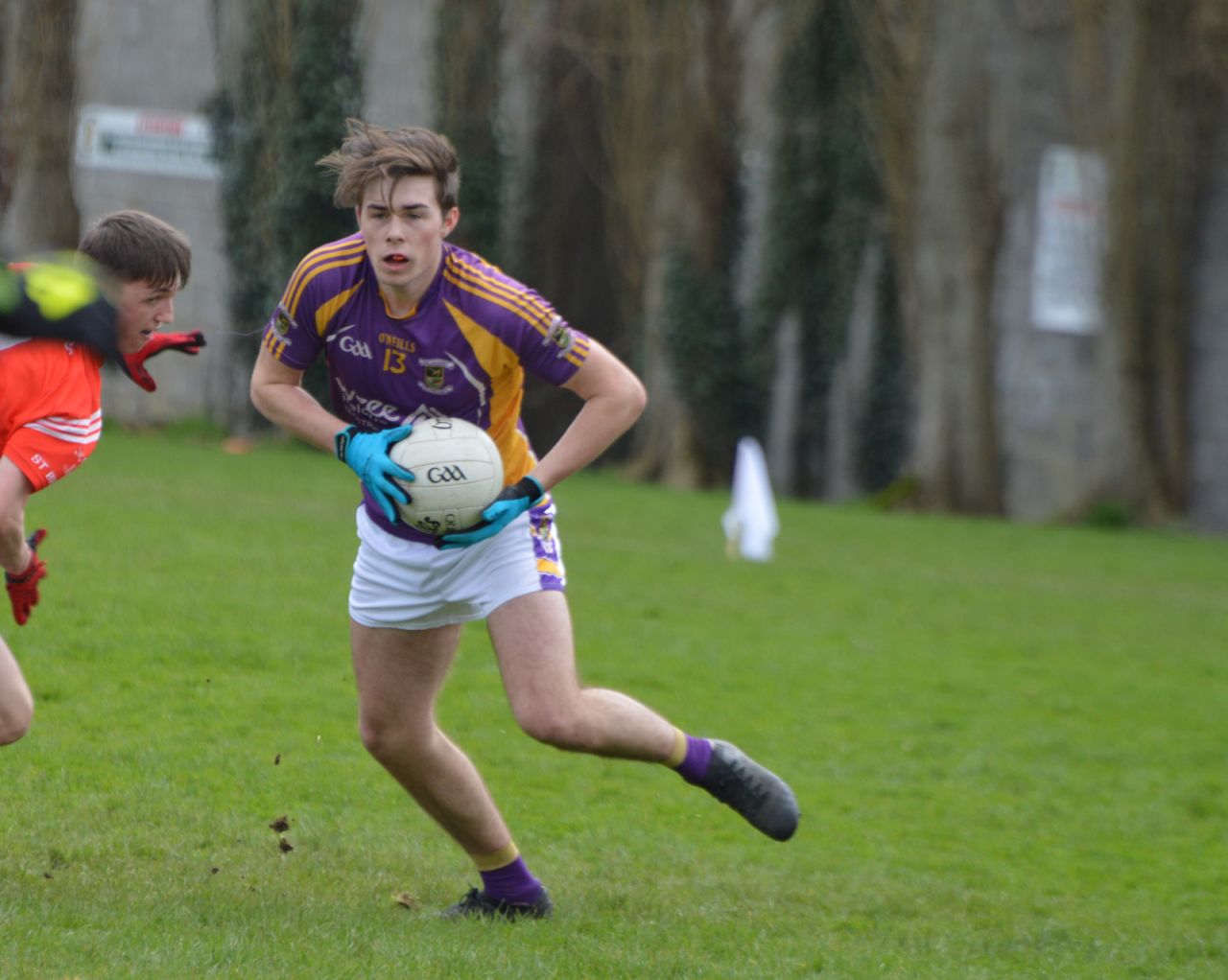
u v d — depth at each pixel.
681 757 16.42
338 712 26.34
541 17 99.50
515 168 97.81
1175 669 40.66
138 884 16.72
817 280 98.94
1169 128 93.50
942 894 20.53
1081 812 25.97
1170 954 18.27
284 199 91.00
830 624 41.97
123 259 14.92
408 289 14.63
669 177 96.12
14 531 14.74
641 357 100.00
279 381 15.53
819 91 96.62
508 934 16.20
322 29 90.62
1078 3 92.12
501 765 24.88
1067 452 100.31
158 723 24.33
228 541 43.16
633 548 54.31
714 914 18.38
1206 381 98.25
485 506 14.96
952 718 32.09
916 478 91.12
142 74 93.25
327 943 15.01
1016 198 99.25
